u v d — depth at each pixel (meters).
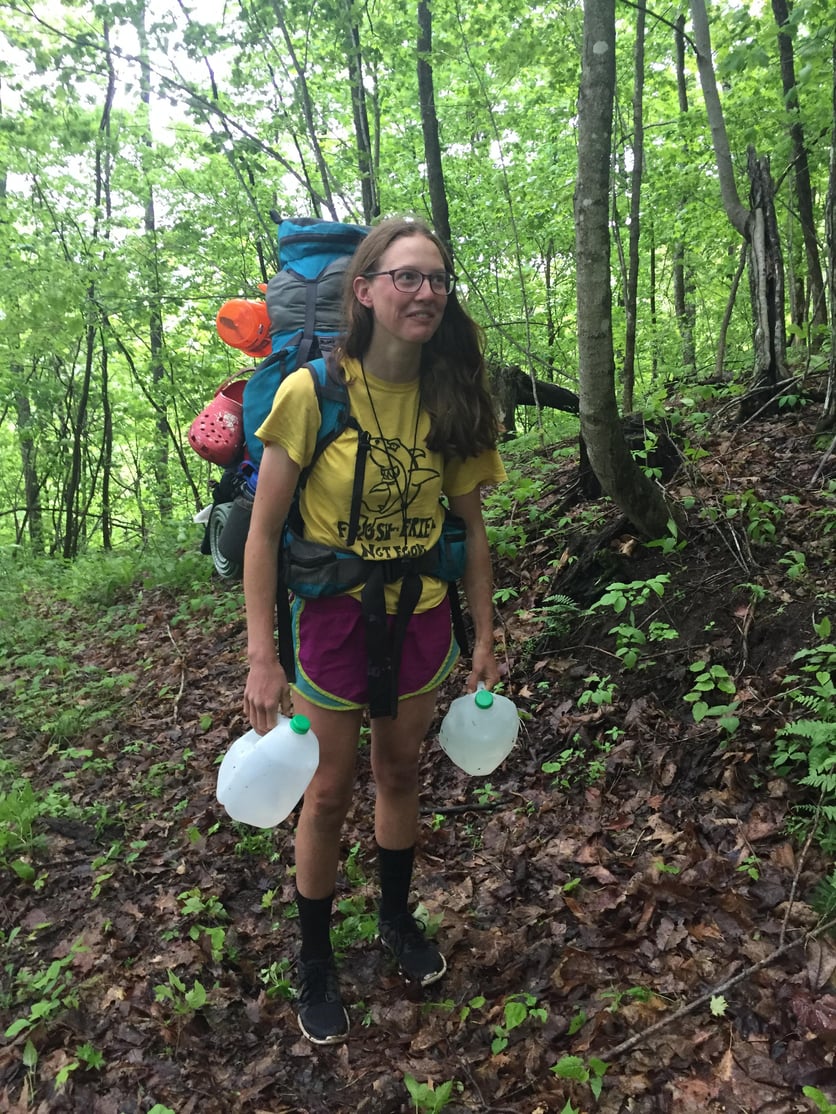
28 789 3.66
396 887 2.38
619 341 12.88
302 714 2.05
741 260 7.68
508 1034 2.11
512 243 11.40
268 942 2.60
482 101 8.51
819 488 4.10
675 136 9.23
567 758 3.15
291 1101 2.04
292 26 7.00
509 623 4.08
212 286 10.06
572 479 5.07
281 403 1.80
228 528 2.90
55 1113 2.08
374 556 1.94
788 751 2.71
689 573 3.74
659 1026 1.99
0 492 19.27
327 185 7.25
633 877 2.53
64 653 6.27
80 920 2.84
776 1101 1.79
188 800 3.56
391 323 1.78
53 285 9.02
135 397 14.05
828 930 2.15
